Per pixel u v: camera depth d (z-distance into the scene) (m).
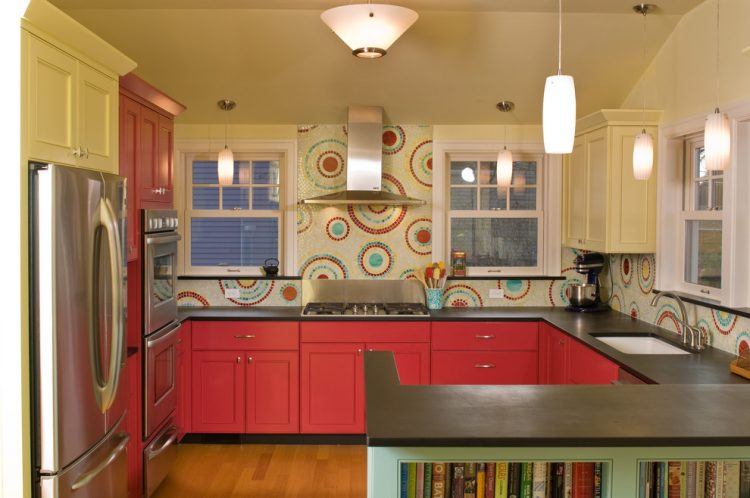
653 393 2.29
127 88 3.54
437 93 4.92
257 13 4.11
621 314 4.97
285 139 5.32
